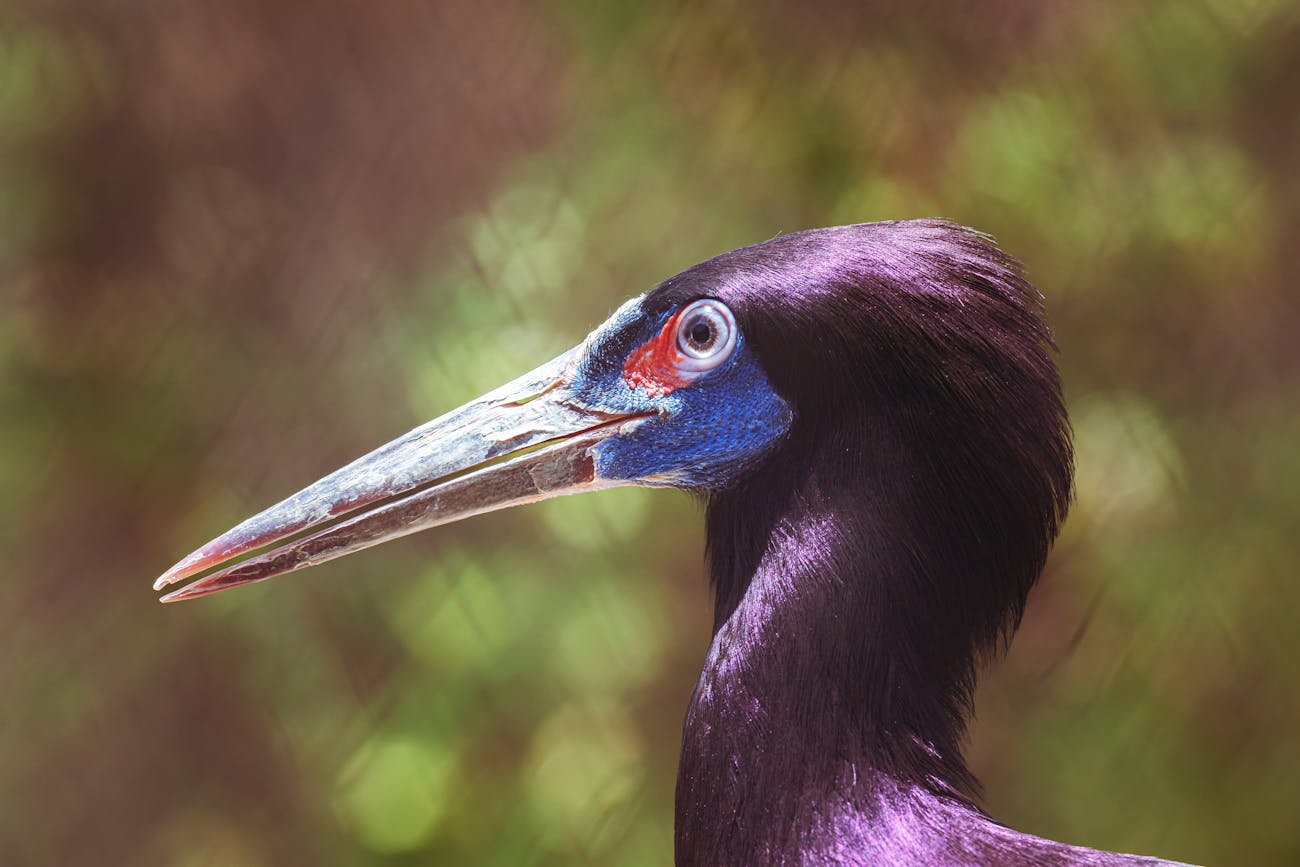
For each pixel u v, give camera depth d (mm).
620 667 10430
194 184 11211
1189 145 10953
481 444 5930
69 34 11242
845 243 5414
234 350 11070
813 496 5336
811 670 5188
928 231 5453
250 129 11117
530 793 10539
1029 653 11305
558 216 10453
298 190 11023
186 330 11164
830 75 10617
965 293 5301
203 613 11000
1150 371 11094
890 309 5246
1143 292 11031
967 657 5344
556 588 10469
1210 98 10906
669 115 10688
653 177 10594
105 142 11312
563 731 10578
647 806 10539
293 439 10859
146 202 11281
